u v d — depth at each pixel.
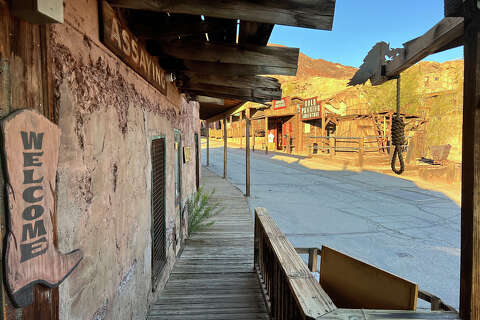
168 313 2.96
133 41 2.33
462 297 1.21
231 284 3.68
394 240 6.72
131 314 2.34
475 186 1.13
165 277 3.68
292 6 1.54
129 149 2.30
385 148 20.38
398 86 2.18
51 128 1.17
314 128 27.02
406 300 1.54
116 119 2.02
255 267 4.06
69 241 1.37
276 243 2.60
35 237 1.07
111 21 1.87
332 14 1.56
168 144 3.91
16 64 0.99
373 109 25.28
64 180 1.33
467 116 1.16
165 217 3.71
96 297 1.67
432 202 10.64
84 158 1.54
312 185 13.52
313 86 48.44
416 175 16.45
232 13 1.58
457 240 6.81
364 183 14.20
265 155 26.53
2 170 0.91
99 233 1.72
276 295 2.45
